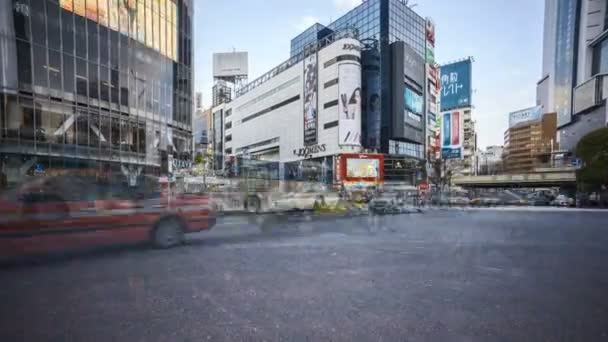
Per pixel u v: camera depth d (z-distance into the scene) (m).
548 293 4.24
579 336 3.02
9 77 15.66
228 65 80.38
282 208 15.73
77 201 5.94
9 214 5.26
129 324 3.14
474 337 2.97
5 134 15.46
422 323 3.26
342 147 50.06
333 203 17.61
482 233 10.12
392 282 4.66
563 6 115.88
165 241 6.96
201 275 4.87
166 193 7.28
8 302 3.69
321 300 3.88
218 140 92.19
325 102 53.78
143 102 22.55
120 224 6.32
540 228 11.65
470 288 4.43
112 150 20.23
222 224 11.74
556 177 51.50
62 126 17.70
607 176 35.50
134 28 22.00
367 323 3.24
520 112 125.88
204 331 3.02
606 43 94.75
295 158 60.72
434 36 67.81
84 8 18.89
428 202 30.88
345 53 50.75
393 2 58.53
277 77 67.19
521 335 3.03
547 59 128.88
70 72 18.16
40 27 16.84
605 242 8.39
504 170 120.38
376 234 9.62
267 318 3.34
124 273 4.94
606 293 4.25
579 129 99.94
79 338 2.85
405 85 56.25
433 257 6.38
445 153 72.94
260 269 5.28
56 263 5.54
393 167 55.06
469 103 97.44
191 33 27.95
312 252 6.71
